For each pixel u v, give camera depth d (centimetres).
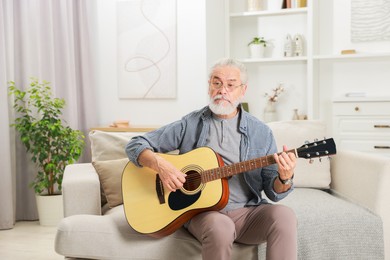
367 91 467
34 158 391
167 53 438
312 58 453
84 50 447
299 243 223
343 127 448
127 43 448
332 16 470
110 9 451
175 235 210
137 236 212
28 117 391
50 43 413
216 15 456
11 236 367
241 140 217
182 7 432
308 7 453
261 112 490
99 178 267
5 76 378
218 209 200
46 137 391
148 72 444
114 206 261
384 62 461
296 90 480
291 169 191
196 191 203
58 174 414
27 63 399
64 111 428
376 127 438
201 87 430
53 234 372
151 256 209
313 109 465
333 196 264
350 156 266
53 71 416
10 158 394
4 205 381
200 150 211
